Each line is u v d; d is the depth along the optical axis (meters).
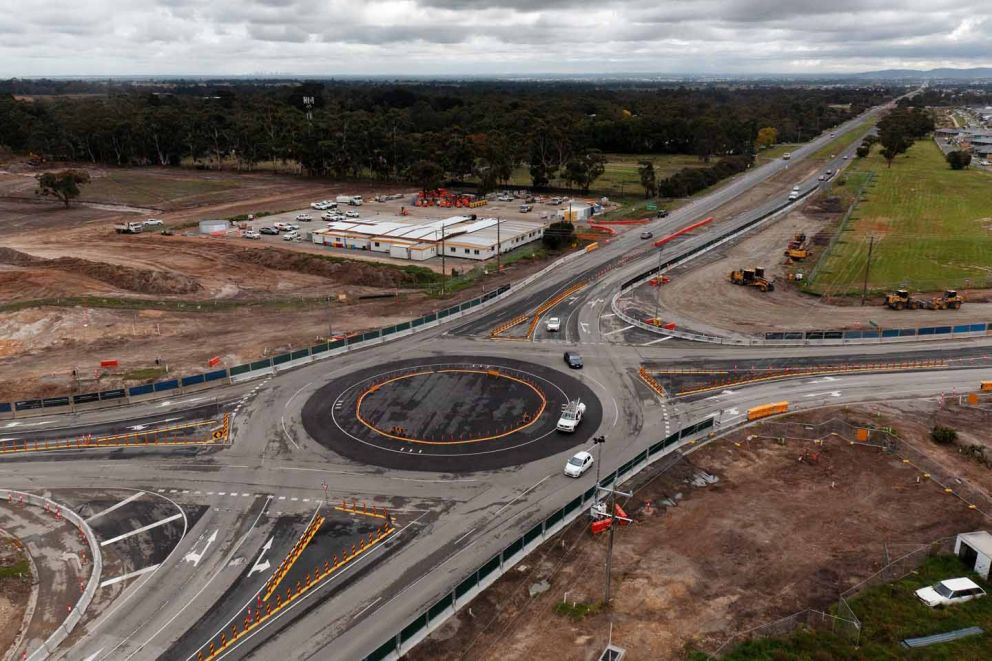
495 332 87.06
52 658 35.94
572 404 63.44
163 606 39.72
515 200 182.75
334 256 121.75
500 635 36.56
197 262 117.38
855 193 179.00
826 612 38.31
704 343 82.94
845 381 71.06
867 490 51.12
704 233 143.38
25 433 61.62
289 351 78.56
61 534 47.00
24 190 188.50
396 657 34.72
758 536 45.44
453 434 60.12
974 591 39.25
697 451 56.88
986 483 51.47
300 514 48.62
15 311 89.12
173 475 54.09
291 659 35.81
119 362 76.75
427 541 45.50
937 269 110.81
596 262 122.44
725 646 35.44
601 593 39.91
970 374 72.06
